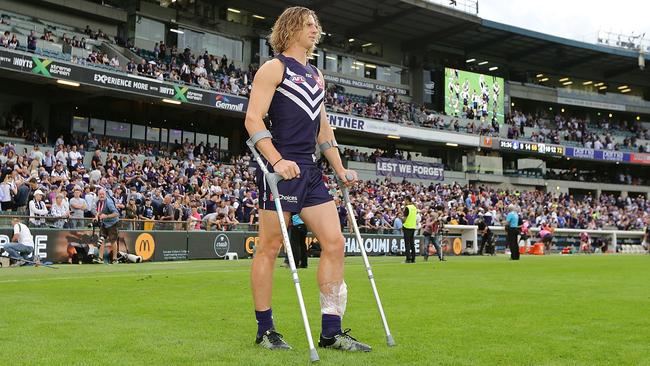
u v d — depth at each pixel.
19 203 16.45
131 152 29.72
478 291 7.47
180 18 37.53
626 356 3.53
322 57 42.75
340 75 43.28
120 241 16.42
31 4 31.34
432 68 46.28
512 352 3.60
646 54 53.16
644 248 36.81
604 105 54.69
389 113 42.06
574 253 32.53
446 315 5.23
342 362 3.25
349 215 4.14
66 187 18.86
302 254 13.67
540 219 35.84
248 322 4.71
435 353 3.54
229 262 16.55
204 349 3.59
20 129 28.88
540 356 3.50
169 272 11.27
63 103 32.31
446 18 43.22
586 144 50.41
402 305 5.96
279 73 3.84
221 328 4.42
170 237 17.83
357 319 4.96
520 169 47.28
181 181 24.89
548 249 31.59
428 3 41.38
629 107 55.66
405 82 46.91
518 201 41.09
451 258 21.86
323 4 40.25
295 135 3.86
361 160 39.72
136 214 18.17
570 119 54.28
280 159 3.70
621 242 36.62
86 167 27.27
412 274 10.88
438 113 44.84
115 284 8.18
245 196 24.83
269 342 3.68
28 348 3.57
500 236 31.08
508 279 9.67
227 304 5.88
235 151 37.81
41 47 26.94
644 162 52.09
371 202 29.33
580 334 4.28
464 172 43.84
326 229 3.82
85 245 15.54
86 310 5.35
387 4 40.62
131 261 16.47
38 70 25.77
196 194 22.59
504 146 45.38
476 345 3.82
